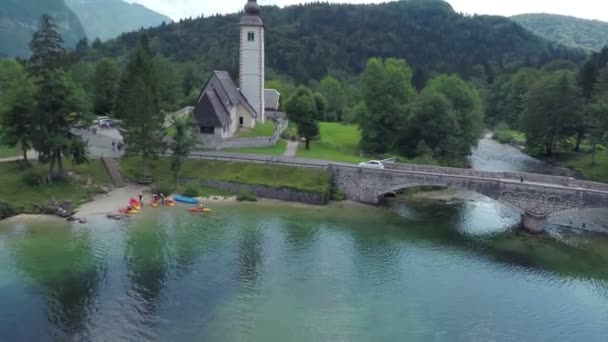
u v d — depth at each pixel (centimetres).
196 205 6688
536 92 11019
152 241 5400
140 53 9612
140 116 7188
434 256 5303
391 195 7619
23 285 4328
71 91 6756
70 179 6981
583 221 6531
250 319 3888
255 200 7012
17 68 10694
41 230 5616
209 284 4453
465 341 3722
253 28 10319
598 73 11994
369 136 10025
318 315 3991
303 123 9025
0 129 6962
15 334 3600
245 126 10175
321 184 7119
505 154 11356
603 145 9712
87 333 3638
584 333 3903
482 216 6744
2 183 6531
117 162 7762
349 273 4803
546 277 4869
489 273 4925
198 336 3631
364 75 10381
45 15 6625
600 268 5091
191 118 8031
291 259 5069
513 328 3938
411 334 3772
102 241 5353
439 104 9612
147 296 4200
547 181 6519
